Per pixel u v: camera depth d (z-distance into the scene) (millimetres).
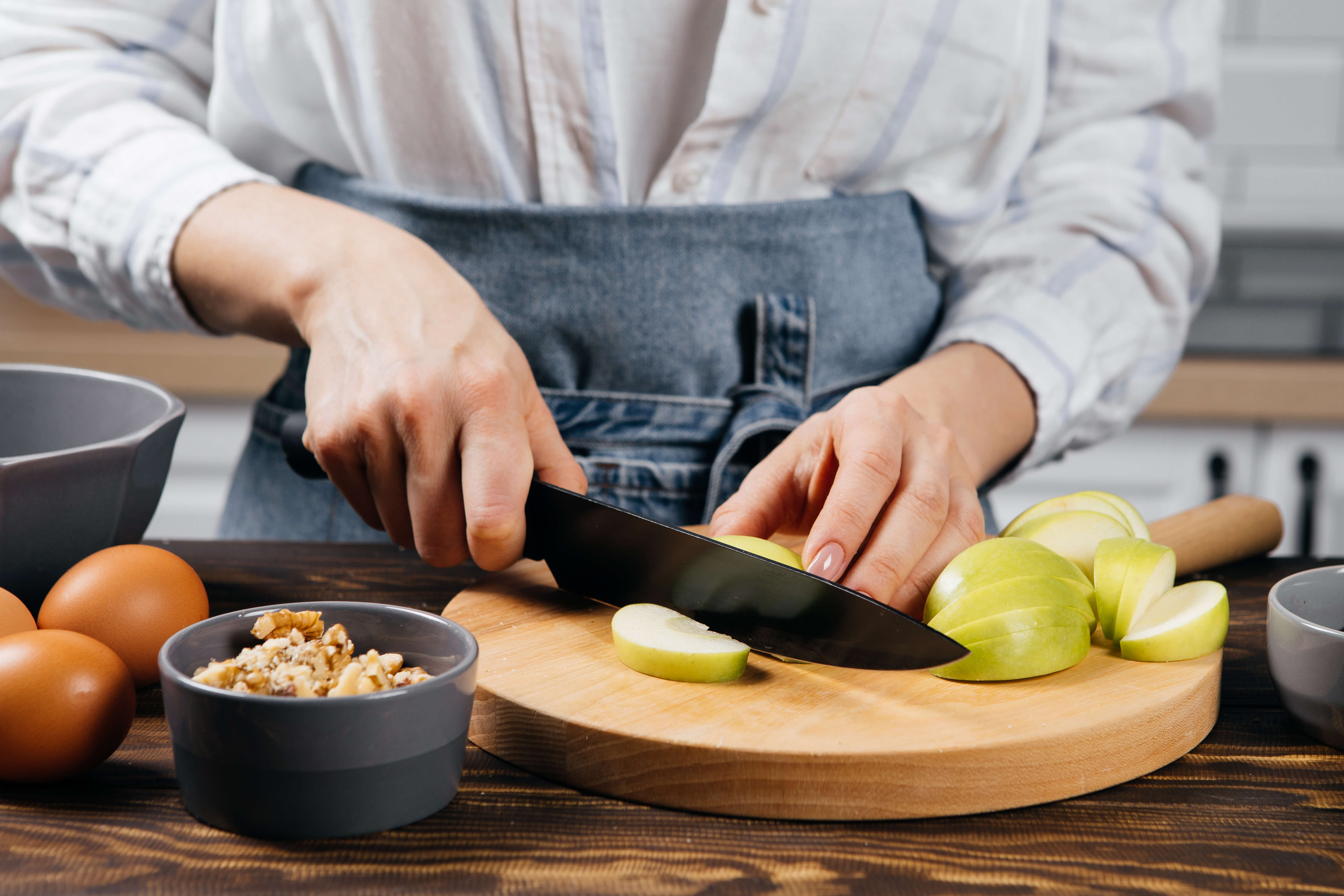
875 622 577
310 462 754
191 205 822
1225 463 1834
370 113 894
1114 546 652
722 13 853
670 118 905
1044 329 955
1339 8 1832
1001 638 581
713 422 899
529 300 888
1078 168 1067
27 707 482
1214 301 1910
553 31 840
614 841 485
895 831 499
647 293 883
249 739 449
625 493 884
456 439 667
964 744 509
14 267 1032
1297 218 1875
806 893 443
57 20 954
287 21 884
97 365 1810
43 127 900
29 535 616
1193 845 483
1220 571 846
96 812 487
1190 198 1071
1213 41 1094
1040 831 497
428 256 748
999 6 868
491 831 489
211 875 445
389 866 456
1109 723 529
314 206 804
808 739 517
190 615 602
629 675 597
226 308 823
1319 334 1896
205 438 1896
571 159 898
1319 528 1825
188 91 1010
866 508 646
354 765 459
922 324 1012
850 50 856
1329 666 552
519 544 668
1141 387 1104
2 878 439
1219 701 625
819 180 942
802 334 899
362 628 546
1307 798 525
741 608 636
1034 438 952
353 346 701
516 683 580
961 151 974
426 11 833
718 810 512
